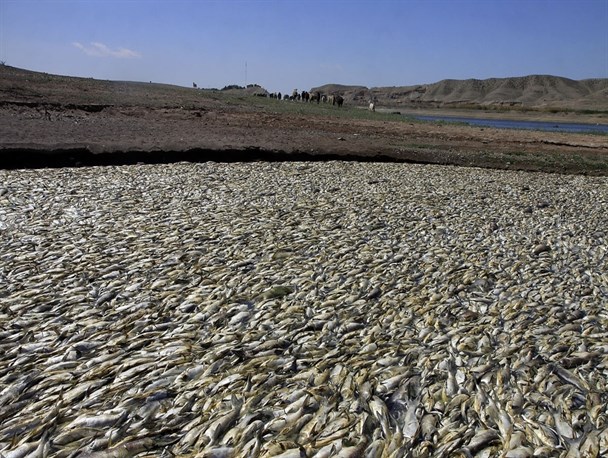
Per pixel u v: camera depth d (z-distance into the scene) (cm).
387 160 2294
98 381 546
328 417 495
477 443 470
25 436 458
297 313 732
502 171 2203
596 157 2661
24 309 706
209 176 1658
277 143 2270
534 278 926
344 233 1116
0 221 1080
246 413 495
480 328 710
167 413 496
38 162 1688
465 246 1088
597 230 1279
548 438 481
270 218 1199
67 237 1000
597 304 823
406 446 462
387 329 700
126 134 2089
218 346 628
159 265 878
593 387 581
